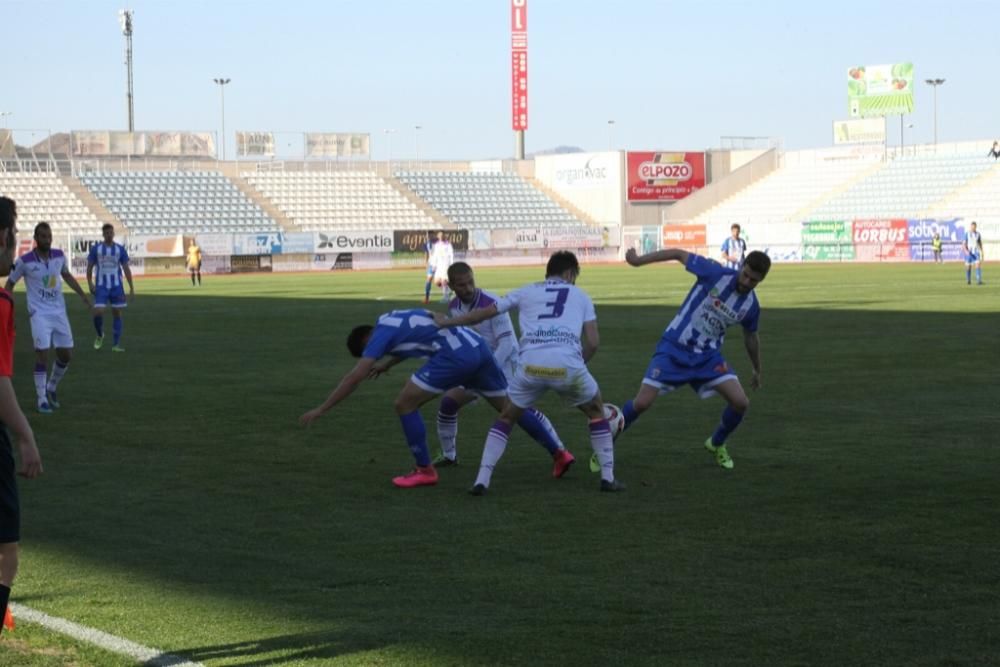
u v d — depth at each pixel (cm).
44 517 1523
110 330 4581
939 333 3934
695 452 1936
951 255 10875
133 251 10706
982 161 12519
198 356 3581
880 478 1703
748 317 1762
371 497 1633
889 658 967
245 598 1155
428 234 11988
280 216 12794
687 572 1229
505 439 1655
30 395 2794
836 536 1370
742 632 1033
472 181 14300
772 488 1648
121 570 1264
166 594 1172
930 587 1165
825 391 2627
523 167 14862
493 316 1664
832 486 1652
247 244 11162
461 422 2297
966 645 995
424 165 14625
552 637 1024
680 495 1616
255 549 1352
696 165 14338
